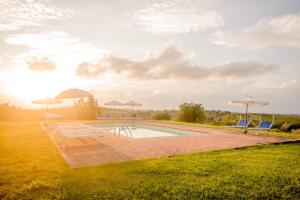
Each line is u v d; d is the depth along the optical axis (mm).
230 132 12500
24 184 3912
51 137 9320
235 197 3598
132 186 3914
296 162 5746
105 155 6168
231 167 5219
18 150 6652
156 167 5008
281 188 4023
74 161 5457
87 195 3535
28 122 16906
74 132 7895
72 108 21875
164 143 8320
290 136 10875
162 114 27031
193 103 25938
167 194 3643
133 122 19328
